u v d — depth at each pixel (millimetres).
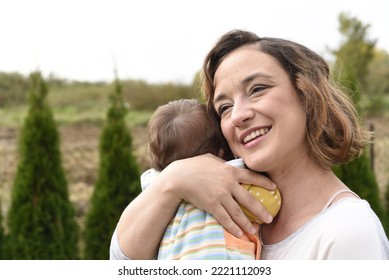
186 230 1958
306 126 1925
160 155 2375
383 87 23703
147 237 1985
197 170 1955
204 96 2303
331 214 1768
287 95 1887
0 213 5672
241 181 1974
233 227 1913
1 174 10648
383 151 12367
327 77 2119
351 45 21641
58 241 5355
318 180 1950
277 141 1855
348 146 1955
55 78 27672
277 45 1952
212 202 1902
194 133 2328
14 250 5320
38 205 5336
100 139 5715
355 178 5324
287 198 1987
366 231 1660
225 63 2006
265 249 1958
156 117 2443
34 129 5449
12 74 24781
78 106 24625
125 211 2080
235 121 1892
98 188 5594
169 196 1955
